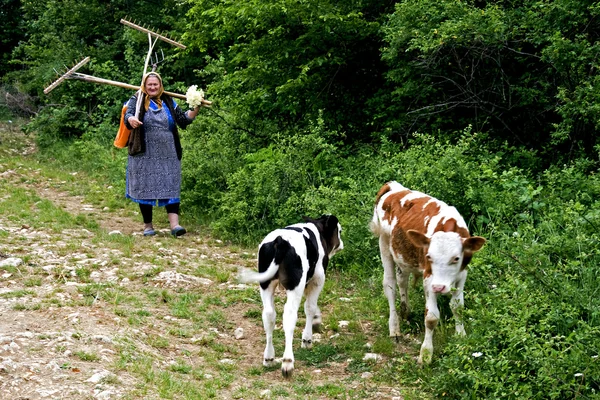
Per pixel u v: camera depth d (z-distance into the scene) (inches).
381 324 280.7
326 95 486.3
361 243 346.6
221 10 467.5
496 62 421.4
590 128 400.5
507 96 427.5
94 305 271.6
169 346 247.0
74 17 753.6
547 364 201.3
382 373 237.0
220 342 260.1
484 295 245.1
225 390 218.4
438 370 234.7
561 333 228.7
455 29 388.5
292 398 216.5
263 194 413.7
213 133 503.2
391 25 442.6
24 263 316.8
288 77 474.9
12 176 541.3
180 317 278.1
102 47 737.6
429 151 383.9
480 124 438.3
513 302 230.2
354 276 340.2
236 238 402.6
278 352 253.9
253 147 496.1
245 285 321.1
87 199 484.7
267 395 215.9
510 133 442.6
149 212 405.1
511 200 332.5
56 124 696.4
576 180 351.9
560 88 368.8
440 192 343.0
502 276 257.6
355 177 410.9
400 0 477.7
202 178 456.4
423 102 448.5
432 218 245.8
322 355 251.6
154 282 314.2
